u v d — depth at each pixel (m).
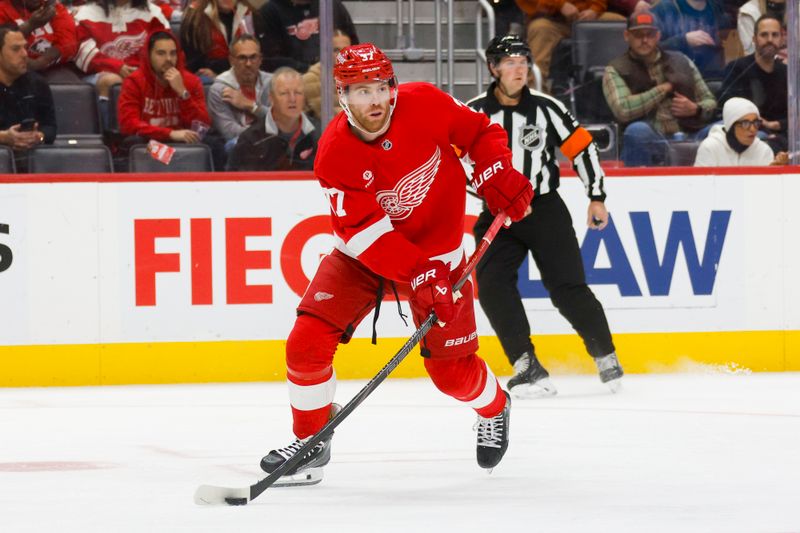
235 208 19.12
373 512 8.78
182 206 19.03
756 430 13.32
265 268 19.17
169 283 19.03
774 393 16.91
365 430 13.67
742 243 19.72
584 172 17.38
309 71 20.09
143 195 18.98
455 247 10.04
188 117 20.17
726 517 8.45
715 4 20.73
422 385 18.34
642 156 21.03
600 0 21.06
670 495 9.40
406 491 9.76
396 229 9.90
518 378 16.77
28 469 11.21
